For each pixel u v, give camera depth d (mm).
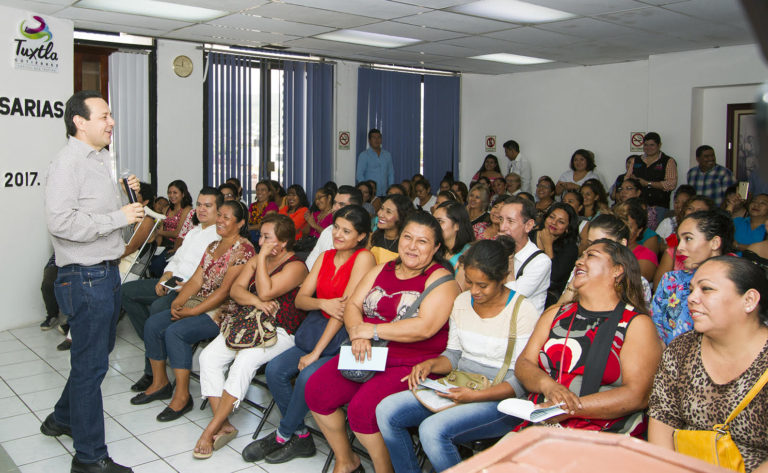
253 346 3443
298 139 9047
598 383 2295
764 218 5074
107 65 7461
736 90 7918
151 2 5727
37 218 5824
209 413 3939
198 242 4594
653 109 8375
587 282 2395
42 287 5562
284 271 3564
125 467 3070
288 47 8250
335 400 2965
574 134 9641
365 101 9648
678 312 2723
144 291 4773
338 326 3289
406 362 2895
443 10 5848
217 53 8195
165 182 8008
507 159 10500
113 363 4816
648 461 893
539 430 975
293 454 3328
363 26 6691
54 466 3240
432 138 10547
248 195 8688
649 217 7523
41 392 4234
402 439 2670
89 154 2936
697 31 6652
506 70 10031
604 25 6398
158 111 7867
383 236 4090
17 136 5609
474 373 2756
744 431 1886
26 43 5602
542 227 4723
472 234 3604
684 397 2041
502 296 2750
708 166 7648
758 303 1890
